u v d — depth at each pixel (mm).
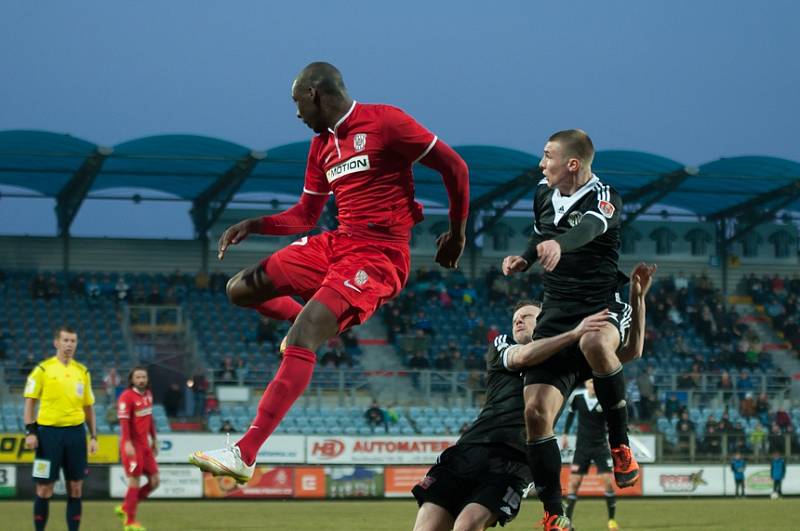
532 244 7297
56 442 14047
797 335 41031
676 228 44281
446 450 7973
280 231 6891
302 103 6438
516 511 7617
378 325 38469
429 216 42125
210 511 21438
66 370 14172
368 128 6359
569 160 6996
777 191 38594
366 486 26328
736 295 44250
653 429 31359
